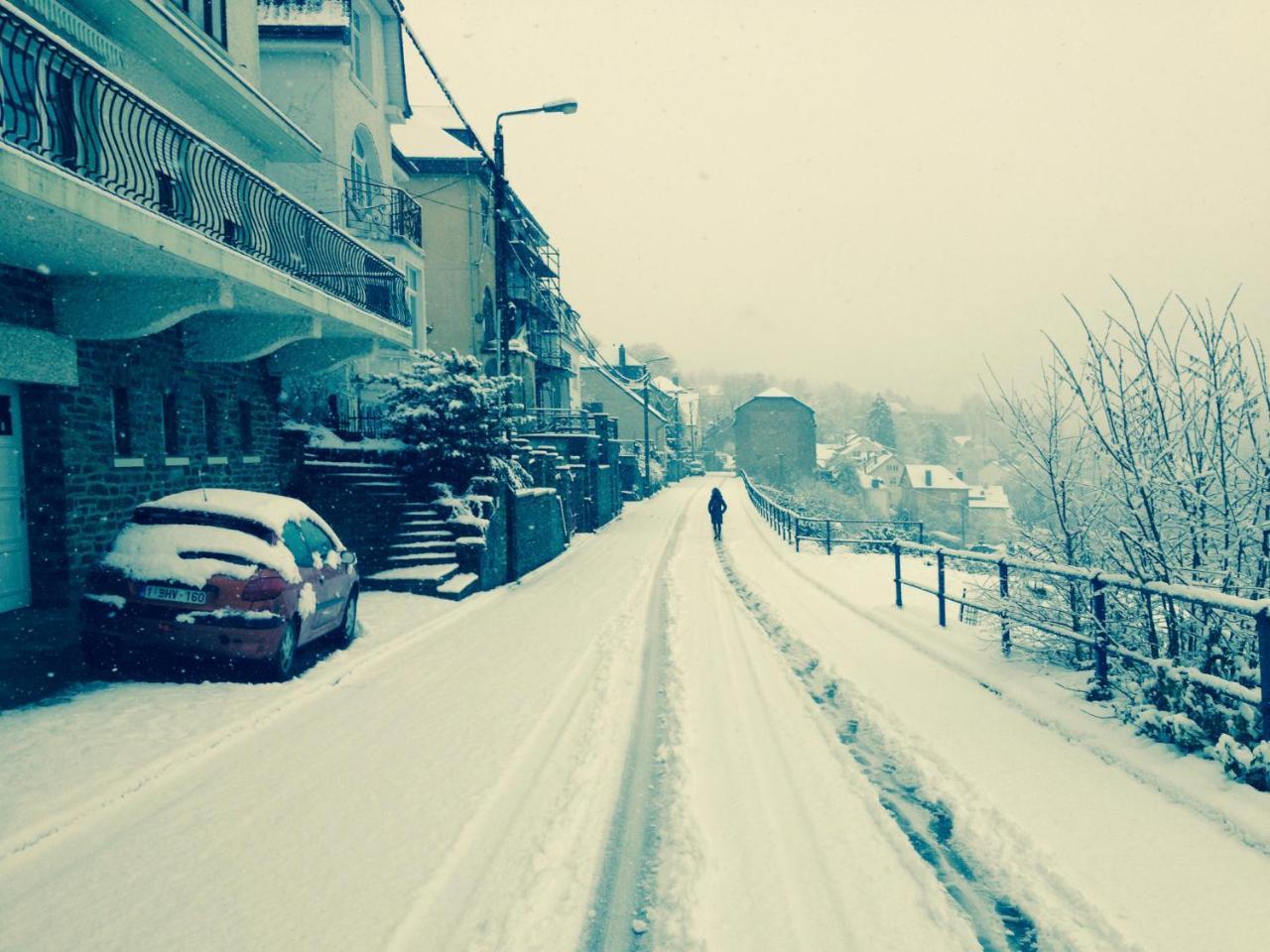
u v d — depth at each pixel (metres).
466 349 30.56
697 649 9.67
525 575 17.91
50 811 4.46
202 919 3.49
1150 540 6.29
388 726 6.37
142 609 6.94
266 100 13.54
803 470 95.06
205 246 8.55
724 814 4.66
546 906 3.64
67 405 9.04
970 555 9.09
